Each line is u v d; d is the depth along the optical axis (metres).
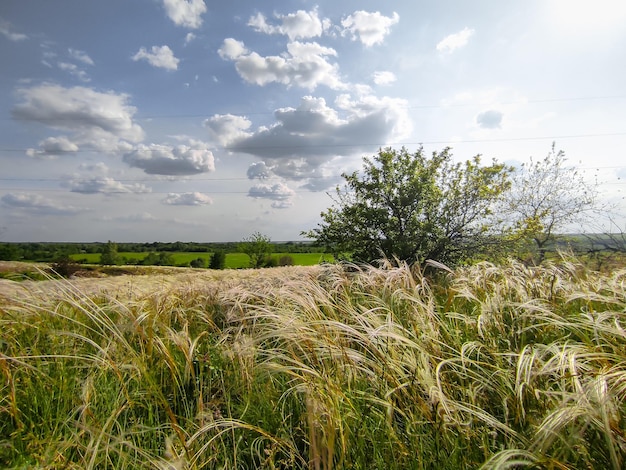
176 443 1.85
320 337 2.28
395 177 10.58
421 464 1.51
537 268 4.70
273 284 4.70
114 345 2.40
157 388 2.05
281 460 1.79
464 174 10.43
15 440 1.82
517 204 11.92
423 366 1.94
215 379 2.71
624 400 1.55
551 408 1.64
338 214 11.15
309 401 1.66
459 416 1.73
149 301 4.02
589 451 1.44
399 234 9.98
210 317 3.90
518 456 1.38
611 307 2.94
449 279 5.58
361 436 1.74
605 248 7.75
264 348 2.79
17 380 2.33
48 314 3.10
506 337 2.63
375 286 4.10
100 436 1.57
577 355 1.74
